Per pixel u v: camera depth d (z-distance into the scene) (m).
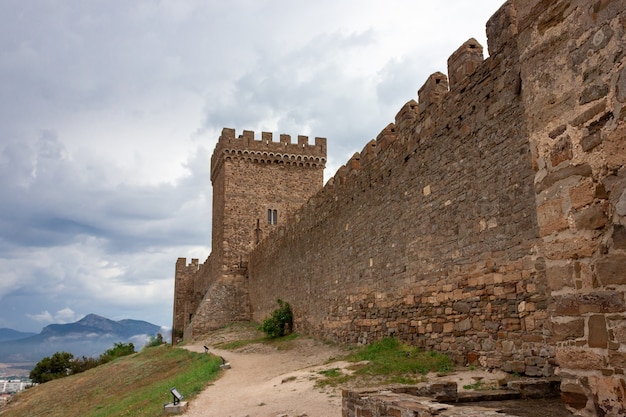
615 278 4.21
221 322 40.91
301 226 27.95
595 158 4.45
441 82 14.75
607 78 4.36
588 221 4.49
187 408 12.45
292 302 28.97
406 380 11.34
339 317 21.33
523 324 10.47
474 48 13.12
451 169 13.40
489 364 11.34
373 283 18.08
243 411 10.97
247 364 19.80
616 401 4.14
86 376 32.19
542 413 6.20
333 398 10.72
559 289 4.79
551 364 9.65
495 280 11.41
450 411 4.82
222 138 45.78
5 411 29.33
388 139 17.61
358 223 19.88
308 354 20.25
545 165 5.04
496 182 11.59
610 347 4.23
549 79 5.05
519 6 5.59
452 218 13.23
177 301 64.06
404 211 15.96
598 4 4.50
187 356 26.48
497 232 11.45
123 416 14.33
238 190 44.88
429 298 14.11
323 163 47.22
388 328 16.59
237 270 43.34
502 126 11.51
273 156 46.03
